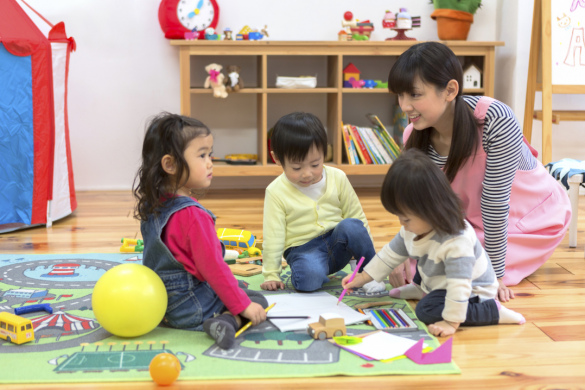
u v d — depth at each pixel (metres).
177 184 1.28
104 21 2.97
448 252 1.26
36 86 2.23
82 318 1.36
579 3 2.67
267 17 3.02
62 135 2.40
